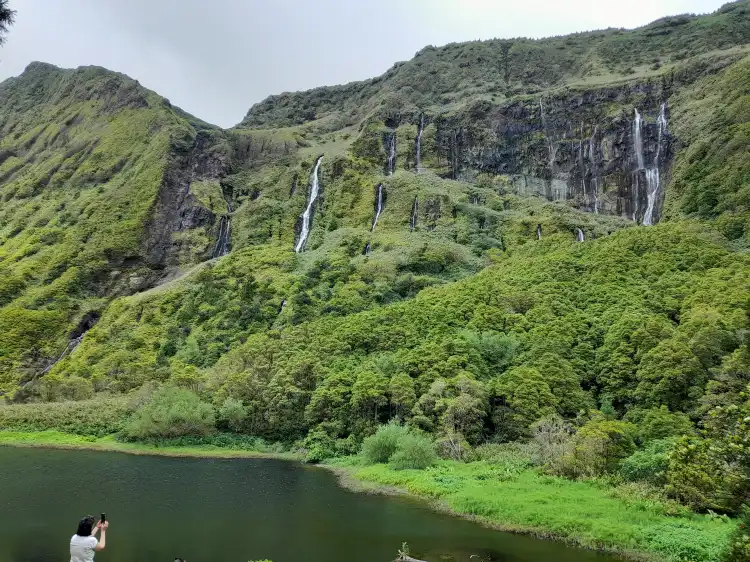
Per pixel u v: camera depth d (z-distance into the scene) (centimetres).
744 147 12925
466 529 3762
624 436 5134
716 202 12231
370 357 8206
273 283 13588
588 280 9300
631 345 6969
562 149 18662
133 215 18462
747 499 2269
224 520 4000
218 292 13762
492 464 5566
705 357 6300
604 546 3359
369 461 6272
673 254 9369
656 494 4109
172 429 8075
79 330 14438
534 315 8381
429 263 13300
